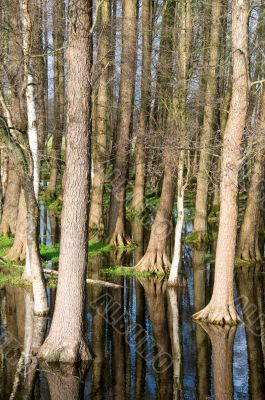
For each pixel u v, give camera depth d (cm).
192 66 1798
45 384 902
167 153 1694
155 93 2242
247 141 1487
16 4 1524
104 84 2445
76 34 985
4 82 1627
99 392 873
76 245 1002
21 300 1415
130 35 2222
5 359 1010
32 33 1528
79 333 1018
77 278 1007
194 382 938
